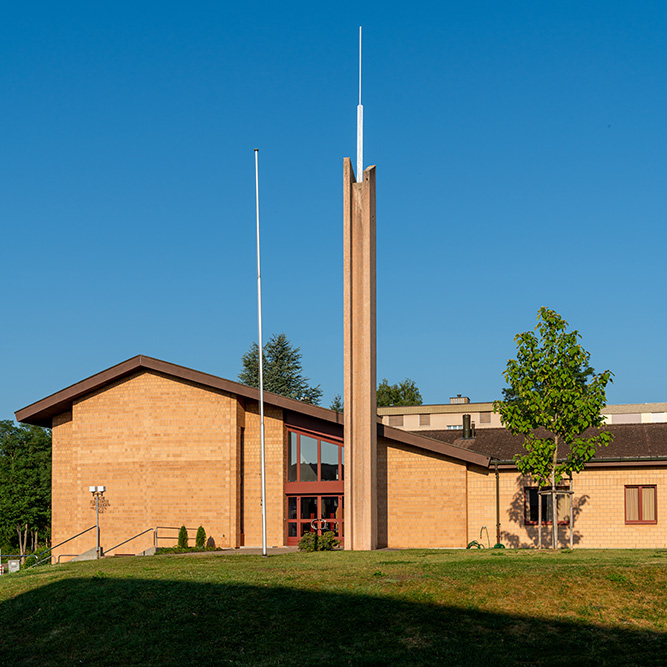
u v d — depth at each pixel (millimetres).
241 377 78562
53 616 19750
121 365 36438
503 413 28344
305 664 16281
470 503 33375
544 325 27547
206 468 35656
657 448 32500
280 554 28766
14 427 82625
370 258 30969
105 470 36750
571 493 27984
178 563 26109
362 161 31516
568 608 18172
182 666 16656
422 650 16516
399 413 77750
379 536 33781
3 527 69812
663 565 20828
